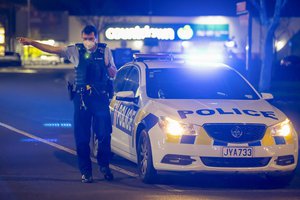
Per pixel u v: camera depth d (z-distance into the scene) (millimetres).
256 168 18078
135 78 21375
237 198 17172
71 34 125875
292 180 20453
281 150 18312
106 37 116875
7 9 127062
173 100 19562
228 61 52906
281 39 117875
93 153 23703
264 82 55250
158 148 18172
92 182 19062
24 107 42219
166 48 99125
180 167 17969
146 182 18984
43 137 28812
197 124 18047
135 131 19594
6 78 74812
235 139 18016
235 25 115750
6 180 19266
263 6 55719
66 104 44375
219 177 20500
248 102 19766
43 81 69625
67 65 116562
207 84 20828
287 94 53438
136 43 112812
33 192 17547
